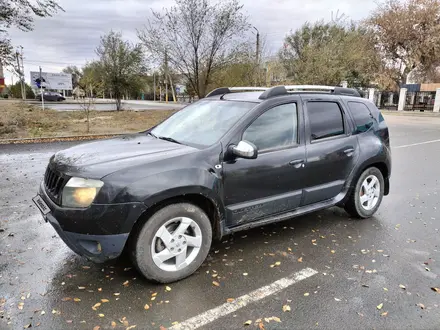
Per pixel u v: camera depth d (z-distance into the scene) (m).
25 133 12.94
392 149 11.29
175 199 3.11
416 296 2.96
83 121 18.97
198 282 3.14
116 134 13.14
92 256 2.88
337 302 2.86
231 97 4.21
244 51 17.86
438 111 33.09
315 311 2.74
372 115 4.77
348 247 3.90
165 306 2.78
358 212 4.66
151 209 2.98
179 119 4.33
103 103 41.47
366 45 34.28
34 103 37.53
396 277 3.27
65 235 2.87
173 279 3.11
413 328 2.56
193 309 2.75
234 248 3.83
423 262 3.57
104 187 2.79
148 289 3.01
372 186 4.79
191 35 16.66
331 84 23.83
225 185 3.32
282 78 26.09
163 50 17.11
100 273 3.25
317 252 3.77
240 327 2.54
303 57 25.59
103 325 2.54
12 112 20.78
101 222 2.79
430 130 17.33
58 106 32.53
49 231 4.16
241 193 3.45
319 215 4.92
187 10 16.22
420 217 4.93
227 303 2.83
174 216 3.06
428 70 36.62
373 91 37.25
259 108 3.64
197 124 3.91
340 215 4.94
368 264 3.52
